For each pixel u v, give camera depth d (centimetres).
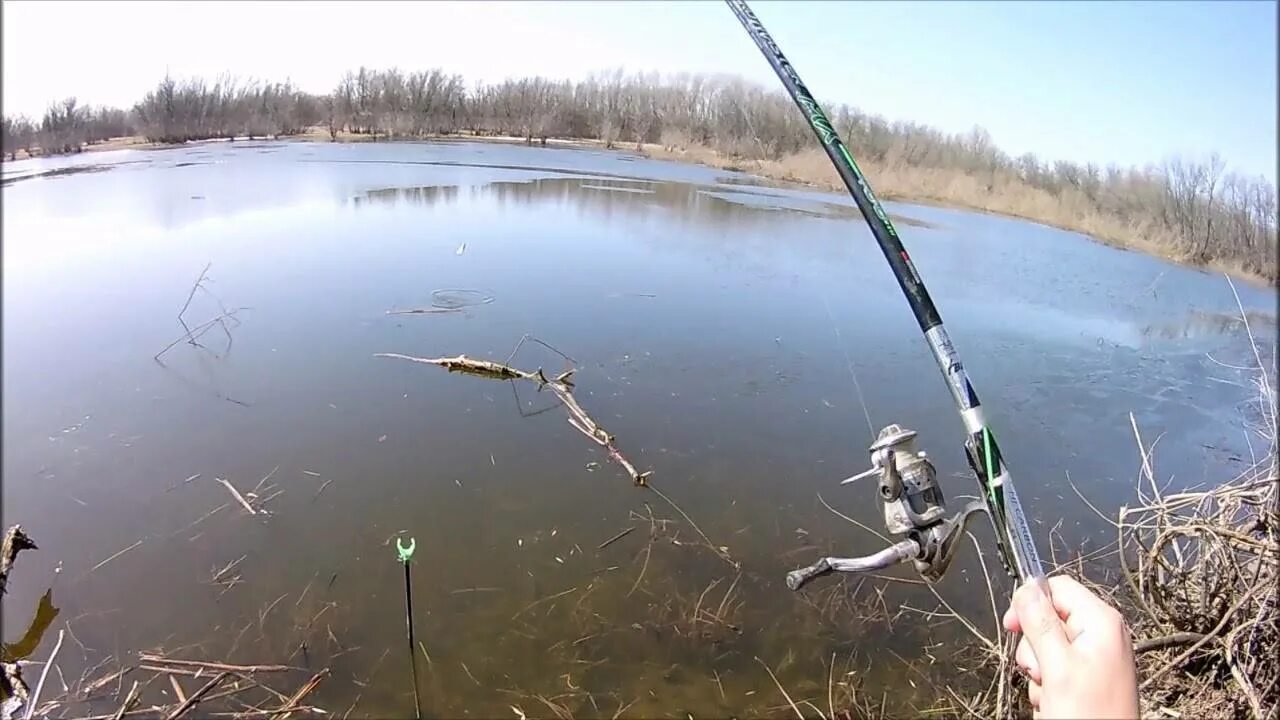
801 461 665
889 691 443
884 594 518
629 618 488
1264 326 1115
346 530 556
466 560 530
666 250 1307
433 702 427
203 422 691
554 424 708
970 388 195
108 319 916
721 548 551
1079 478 685
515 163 2392
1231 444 751
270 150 2603
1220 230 1481
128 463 626
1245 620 386
